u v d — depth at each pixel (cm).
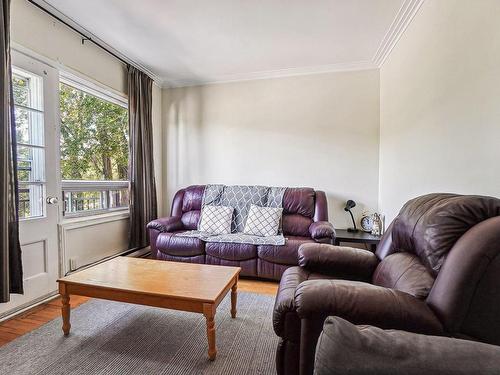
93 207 298
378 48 290
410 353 65
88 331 179
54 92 236
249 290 251
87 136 292
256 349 162
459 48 159
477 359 63
